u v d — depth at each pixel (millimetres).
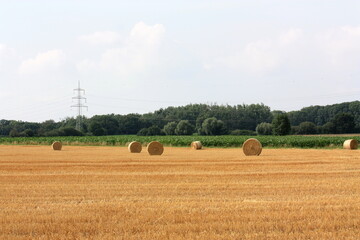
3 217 20828
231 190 28625
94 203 24250
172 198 25859
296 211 21547
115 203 24141
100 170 41844
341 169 41812
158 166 45406
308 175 36625
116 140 116875
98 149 89562
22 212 22031
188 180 33844
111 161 52875
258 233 17969
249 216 20547
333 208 22219
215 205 23281
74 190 28953
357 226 18922
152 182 32781
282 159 54625
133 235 17906
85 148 95250
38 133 166875
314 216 20469
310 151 74500
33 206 23594
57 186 30812
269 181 33000
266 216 20469
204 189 29109
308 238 17375
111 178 35156
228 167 44125
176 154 67812
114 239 17406
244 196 26469
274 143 96188
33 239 17484
